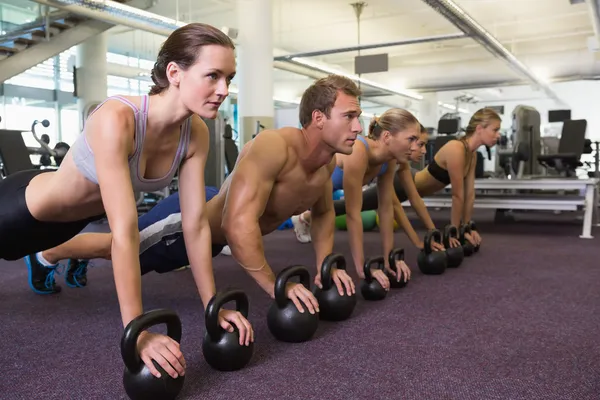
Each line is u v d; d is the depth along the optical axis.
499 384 1.13
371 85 9.95
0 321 1.67
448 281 2.23
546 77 9.98
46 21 5.62
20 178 1.30
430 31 8.92
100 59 7.52
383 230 2.16
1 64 5.41
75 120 8.94
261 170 1.42
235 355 1.18
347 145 1.47
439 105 14.23
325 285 1.59
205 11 8.05
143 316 1.00
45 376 1.20
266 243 3.56
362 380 1.15
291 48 10.05
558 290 2.06
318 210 1.71
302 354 1.32
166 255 1.73
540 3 7.41
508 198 4.20
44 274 2.02
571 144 5.36
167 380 1.00
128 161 1.08
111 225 1.03
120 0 6.04
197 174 1.22
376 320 1.63
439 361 1.27
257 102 6.07
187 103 1.03
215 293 1.24
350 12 7.84
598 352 1.34
